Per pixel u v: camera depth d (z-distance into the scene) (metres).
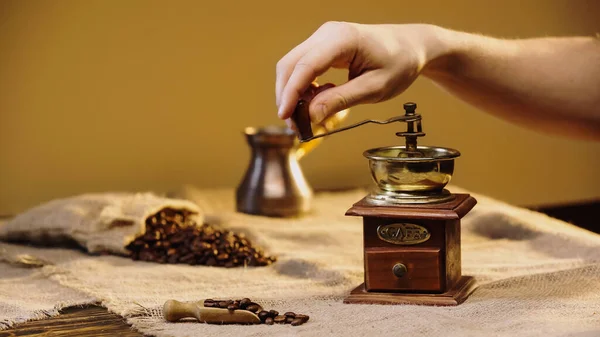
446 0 2.55
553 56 1.60
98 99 2.22
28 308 1.40
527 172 2.71
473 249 1.65
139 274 1.55
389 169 1.38
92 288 1.48
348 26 1.39
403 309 1.35
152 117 2.26
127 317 1.36
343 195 2.12
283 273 1.56
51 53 2.18
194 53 2.28
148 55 2.24
